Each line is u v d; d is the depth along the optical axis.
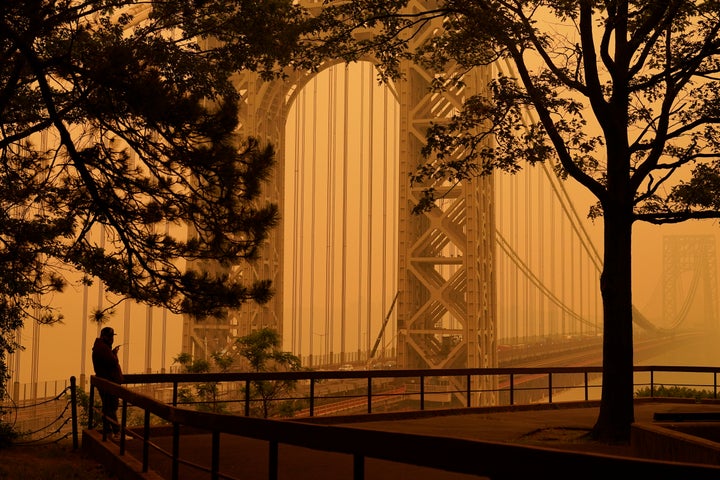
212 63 10.59
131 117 9.41
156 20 10.21
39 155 10.55
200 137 9.68
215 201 9.98
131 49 9.41
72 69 9.41
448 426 12.43
